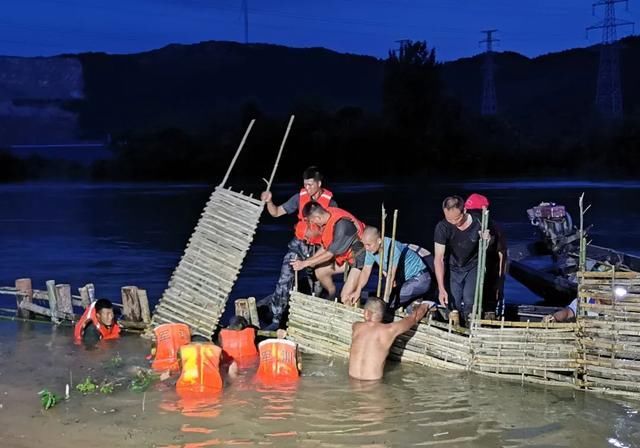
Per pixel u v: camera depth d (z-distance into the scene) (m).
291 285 10.09
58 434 6.60
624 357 7.37
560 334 7.68
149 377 8.20
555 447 6.33
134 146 52.44
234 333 9.04
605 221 24.80
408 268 9.66
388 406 7.29
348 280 9.37
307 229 9.63
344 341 8.94
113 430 6.68
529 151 54.53
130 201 33.16
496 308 9.30
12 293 11.33
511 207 29.72
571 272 12.43
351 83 95.19
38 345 9.63
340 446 6.35
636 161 53.03
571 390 7.63
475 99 93.88
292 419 6.95
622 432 6.61
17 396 7.63
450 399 7.45
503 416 7.00
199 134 53.09
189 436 6.55
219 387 7.75
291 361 8.19
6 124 72.06
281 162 49.53
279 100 85.88
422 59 57.97
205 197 35.47
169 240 20.27
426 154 52.34
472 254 9.12
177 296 9.88
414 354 8.57
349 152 50.56
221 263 9.71
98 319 9.89
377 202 31.78
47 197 35.34
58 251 18.16
